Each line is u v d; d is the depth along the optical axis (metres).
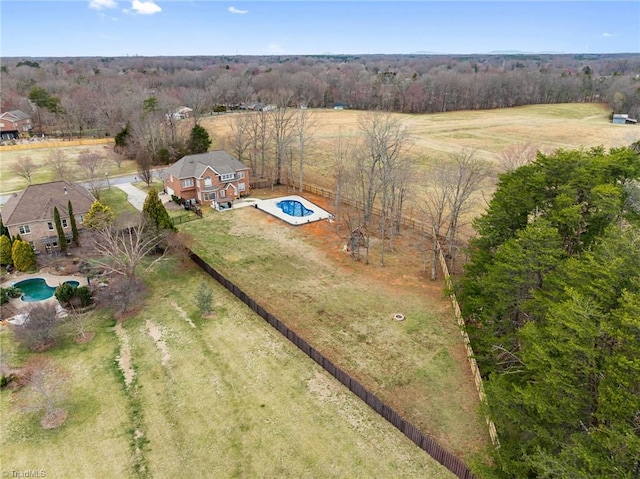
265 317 29.33
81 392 22.80
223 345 26.81
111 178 63.00
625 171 23.36
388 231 44.72
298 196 55.44
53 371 24.25
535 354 16.42
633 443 12.02
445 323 29.33
